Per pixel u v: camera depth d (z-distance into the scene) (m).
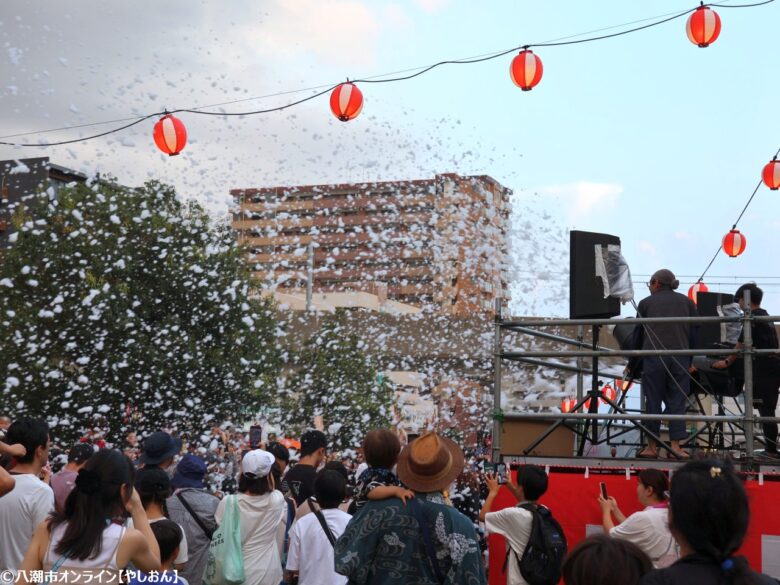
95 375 16.17
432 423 15.06
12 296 16.97
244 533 5.07
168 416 16.67
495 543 5.59
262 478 5.17
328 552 4.91
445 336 14.99
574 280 6.95
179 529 4.30
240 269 17.38
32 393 16.17
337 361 16.02
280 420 16.22
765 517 5.18
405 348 15.45
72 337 16.20
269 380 16.91
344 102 8.47
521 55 8.36
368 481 3.92
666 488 4.73
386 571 3.67
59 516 3.42
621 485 5.61
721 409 7.53
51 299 16.59
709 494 2.36
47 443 4.84
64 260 16.98
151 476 4.64
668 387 6.73
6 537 4.53
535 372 11.78
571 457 6.14
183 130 8.50
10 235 17.31
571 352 6.29
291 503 6.08
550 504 5.68
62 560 3.32
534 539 4.91
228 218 17.39
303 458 6.14
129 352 16.28
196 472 5.60
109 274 17.06
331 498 5.02
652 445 6.91
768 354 5.84
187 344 16.52
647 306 6.75
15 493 4.57
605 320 6.22
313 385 16.11
